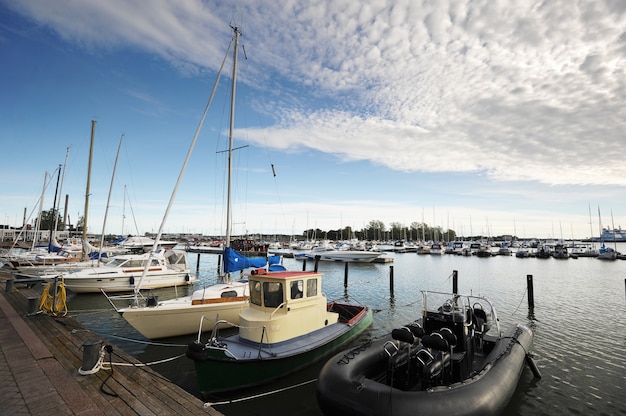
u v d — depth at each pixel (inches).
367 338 441.7
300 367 308.8
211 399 267.7
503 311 640.4
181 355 368.8
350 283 1027.9
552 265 1620.3
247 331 308.0
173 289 743.7
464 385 216.8
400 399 196.9
